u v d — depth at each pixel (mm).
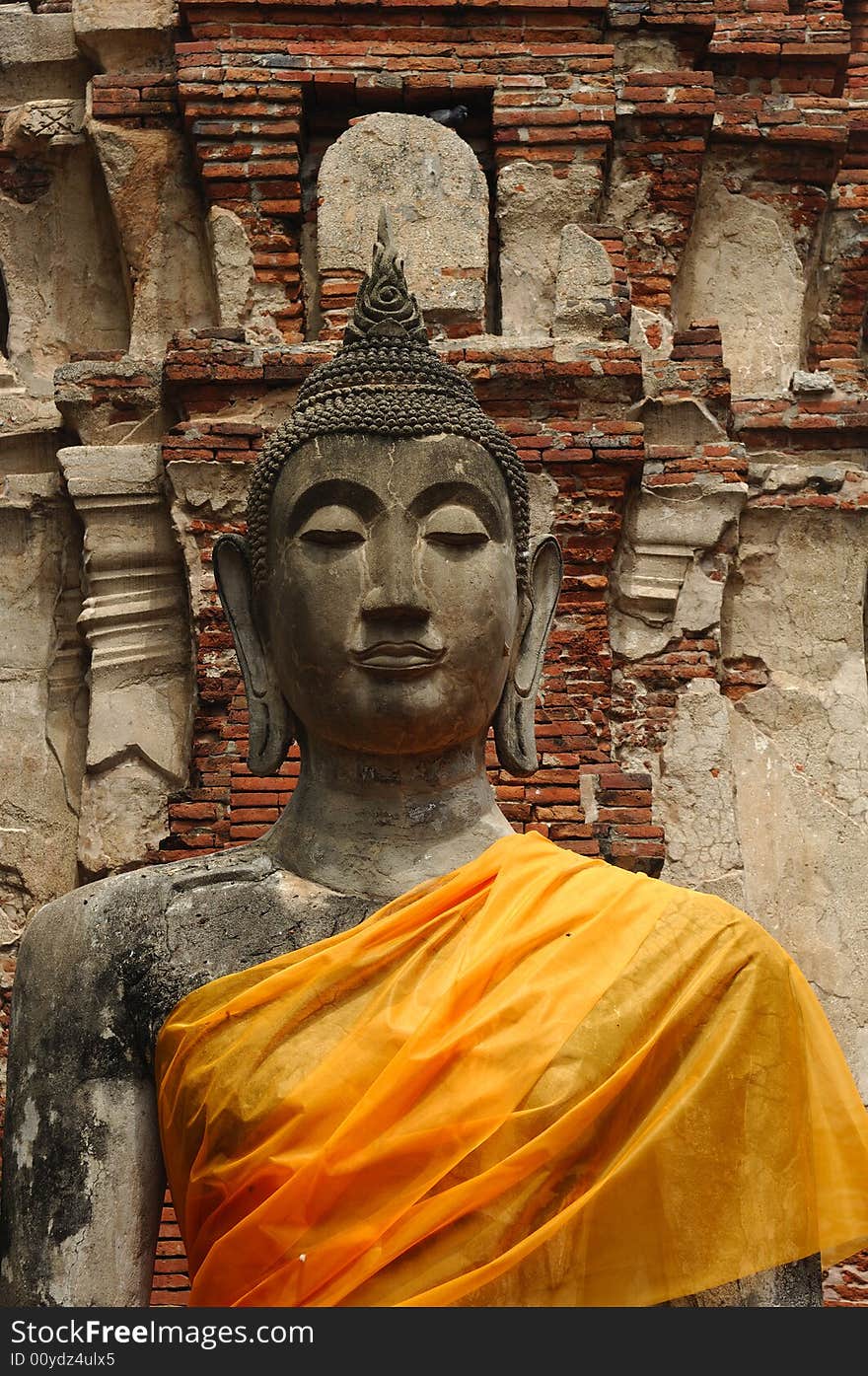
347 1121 6328
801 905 11172
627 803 11031
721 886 11055
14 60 12742
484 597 7367
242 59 12320
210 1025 6660
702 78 12523
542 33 12547
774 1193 6531
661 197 12469
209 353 11648
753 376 12453
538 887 6895
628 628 11531
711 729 11352
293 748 10977
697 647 11516
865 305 12859
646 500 11648
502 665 7492
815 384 12078
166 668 11578
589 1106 6371
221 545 7820
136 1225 6828
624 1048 6535
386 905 6996
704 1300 6457
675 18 12586
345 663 7258
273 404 11648
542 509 11469
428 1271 6195
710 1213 6438
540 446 11516
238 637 7750
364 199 12078
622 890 6945
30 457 12070
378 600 7223
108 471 11680
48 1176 6836
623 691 11430
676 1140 6461
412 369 7637
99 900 7152
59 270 12602
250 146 12242
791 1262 6559
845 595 11812
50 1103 6902
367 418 7449
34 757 11570
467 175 12141
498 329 12141
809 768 11469
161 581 11648
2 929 11289
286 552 7434
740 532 11844
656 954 6758
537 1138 6309
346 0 12445
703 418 11805
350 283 11984
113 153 12406
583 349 11688
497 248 12250
